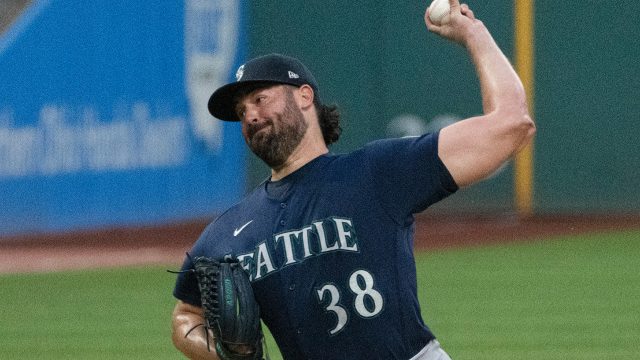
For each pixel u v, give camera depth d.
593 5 62.19
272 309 14.77
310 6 65.88
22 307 38.31
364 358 14.30
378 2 64.44
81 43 56.28
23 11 53.34
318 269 14.36
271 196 14.96
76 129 56.34
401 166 14.23
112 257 51.12
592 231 58.44
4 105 52.16
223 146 66.88
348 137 65.12
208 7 64.94
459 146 14.00
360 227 14.29
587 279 43.16
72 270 47.34
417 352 14.42
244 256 14.85
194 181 64.31
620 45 62.22
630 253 50.50
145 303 38.94
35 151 54.09
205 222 64.00
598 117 62.62
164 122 62.03
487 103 14.12
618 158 62.66
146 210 60.78
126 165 59.44
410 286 14.40
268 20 66.94
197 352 15.57
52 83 54.69
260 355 14.97
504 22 62.47
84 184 56.88
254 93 14.70
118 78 58.69
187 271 15.40
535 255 50.47
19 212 53.47
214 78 65.56
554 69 62.72
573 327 33.66
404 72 64.25
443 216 64.62
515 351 30.30
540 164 63.38
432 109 64.00
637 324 34.16
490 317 35.47
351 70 65.06
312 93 14.91
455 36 14.66
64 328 34.28
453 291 40.72
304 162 14.91
